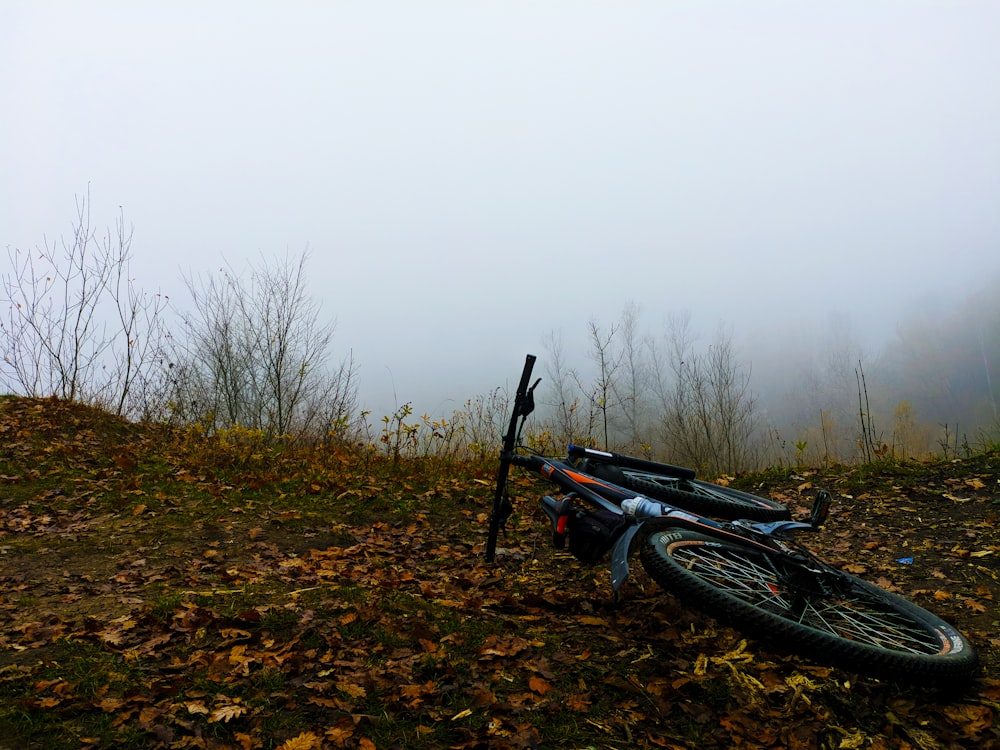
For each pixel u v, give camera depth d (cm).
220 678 265
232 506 575
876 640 286
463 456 834
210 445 772
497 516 449
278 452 795
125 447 770
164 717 238
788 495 647
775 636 260
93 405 903
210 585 387
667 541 309
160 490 608
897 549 488
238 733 231
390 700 256
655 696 272
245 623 322
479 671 285
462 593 394
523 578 434
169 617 327
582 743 240
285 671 272
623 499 358
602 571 442
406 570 444
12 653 284
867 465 692
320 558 465
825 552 495
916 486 614
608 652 311
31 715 235
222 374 977
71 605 350
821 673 289
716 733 251
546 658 299
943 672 253
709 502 368
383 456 793
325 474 691
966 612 376
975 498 564
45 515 540
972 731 253
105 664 273
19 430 763
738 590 299
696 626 338
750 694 275
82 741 223
